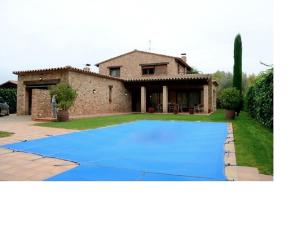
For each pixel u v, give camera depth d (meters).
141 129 11.20
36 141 8.07
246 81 38.34
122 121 14.52
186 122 14.31
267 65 10.07
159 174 4.69
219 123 13.59
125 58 28.44
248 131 9.91
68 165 5.29
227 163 5.20
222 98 15.87
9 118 16.44
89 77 18.89
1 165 5.25
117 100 23.00
